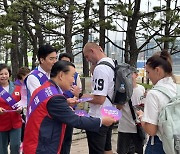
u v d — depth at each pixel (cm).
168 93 274
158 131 278
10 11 1123
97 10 1244
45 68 350
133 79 407
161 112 270
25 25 1330
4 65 419
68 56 479
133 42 1283
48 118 259
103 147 384
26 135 266
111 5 1159
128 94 372
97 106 368
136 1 1180
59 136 263
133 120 421
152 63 287
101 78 361
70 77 270
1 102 404
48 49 348
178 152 263
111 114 275
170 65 287
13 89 417
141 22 1286
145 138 436
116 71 370
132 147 433
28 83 351
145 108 279
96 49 380
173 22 1141
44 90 263
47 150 257
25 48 2205
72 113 262
